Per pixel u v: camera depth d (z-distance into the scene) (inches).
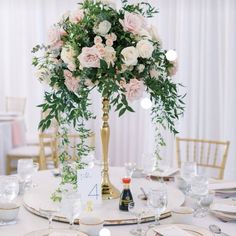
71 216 65.2
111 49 74.3
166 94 79.4
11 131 191.6
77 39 76.8
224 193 87.7
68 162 77.9
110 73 74.2
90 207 74.9
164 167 102.7
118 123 206.1
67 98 77.2
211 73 190.4
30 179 92.7
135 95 75.2
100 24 75.2
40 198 81.5
